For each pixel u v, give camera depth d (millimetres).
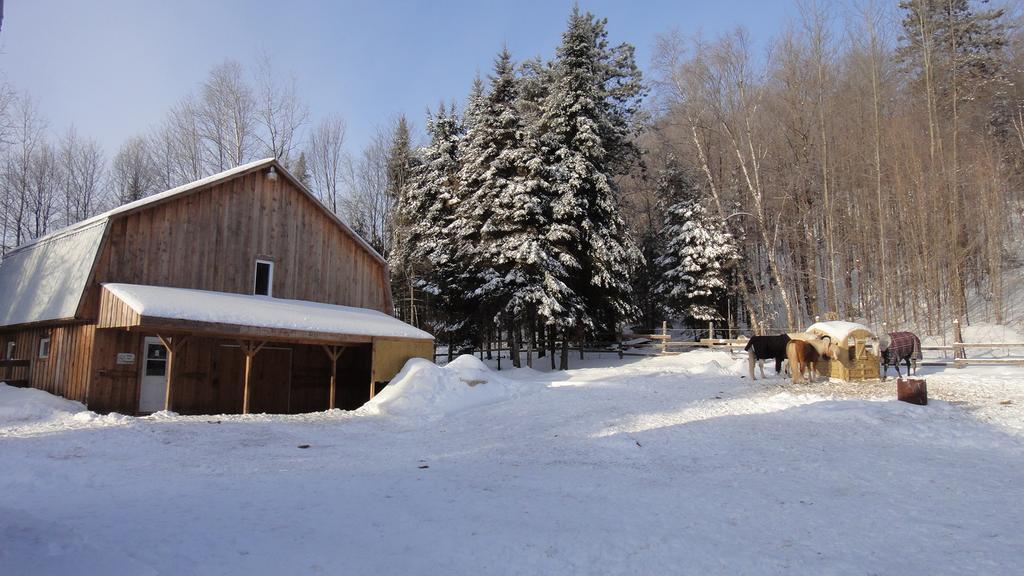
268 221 20578
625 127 38656
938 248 30703
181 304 15547
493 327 28547
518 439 11750
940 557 4836
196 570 4422
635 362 28938
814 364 19672
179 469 8719
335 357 18797
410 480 8062
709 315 35594
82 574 4219
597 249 27922
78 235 18266
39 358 18688
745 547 5164
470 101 33406
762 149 38625
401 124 46000
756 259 43750
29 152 42375
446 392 17250
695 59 37312
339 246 22656
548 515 6230
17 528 5340
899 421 11688
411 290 36250
